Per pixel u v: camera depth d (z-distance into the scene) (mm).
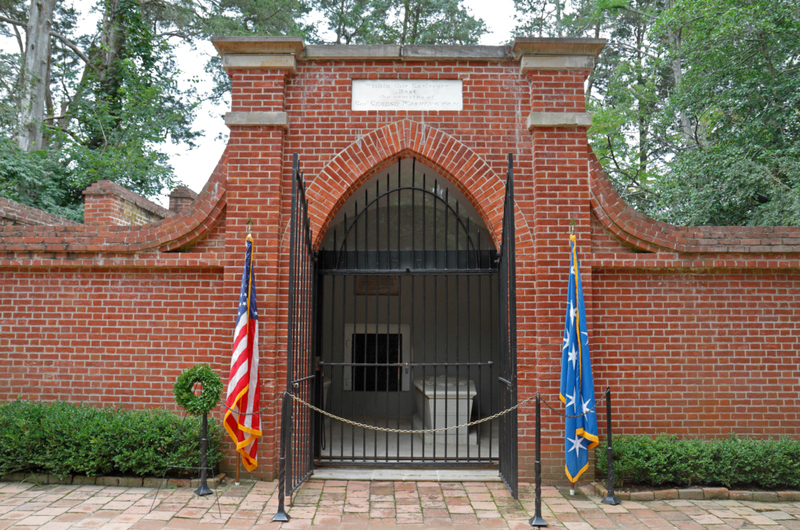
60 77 19719
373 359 10930
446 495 5773
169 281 6656
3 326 6688
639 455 5777
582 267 6348
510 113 6637
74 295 6695
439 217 10062
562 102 6520
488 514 5203
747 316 6496
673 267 6406
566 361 5777
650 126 17016
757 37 11383
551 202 6402
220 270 6625
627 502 5578
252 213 6430
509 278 5590
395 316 10977
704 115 13094
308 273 6379
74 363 6625
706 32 11578
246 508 5262
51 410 6219
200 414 5660
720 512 5277
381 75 6680
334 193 6590
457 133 6621
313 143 6625
